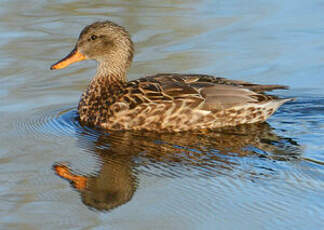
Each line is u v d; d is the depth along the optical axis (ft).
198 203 32.45
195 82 45.39
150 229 30.01
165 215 31.37
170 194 33.47
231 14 70.03
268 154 38.83
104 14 68.69
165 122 44.01
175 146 40.86
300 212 31.19
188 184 34.60
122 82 48.57
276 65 56.80
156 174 36.09
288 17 69.00
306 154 38.68
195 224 30.45
